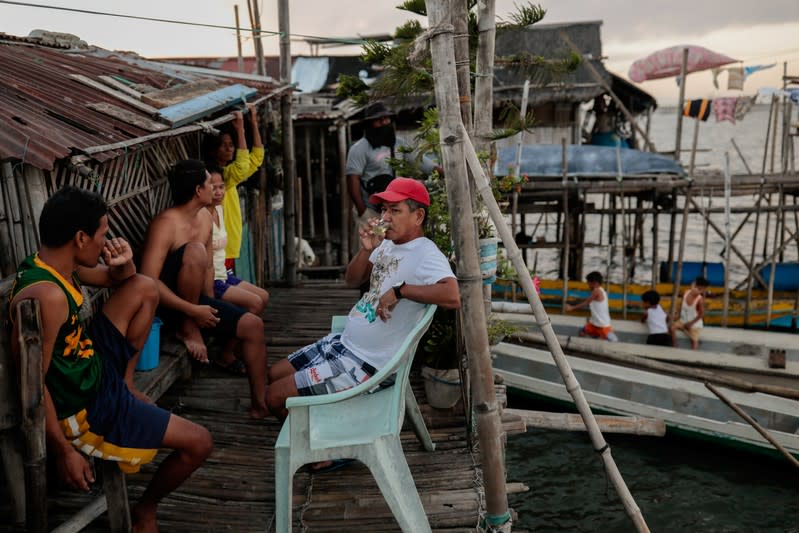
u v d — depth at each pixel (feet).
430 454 13.10
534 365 29.76
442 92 8.98
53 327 8.07
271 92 24.67
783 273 47.44
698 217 108.47
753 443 25.11
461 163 9.14
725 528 23.67
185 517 11.03
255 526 10.87
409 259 11.21
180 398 15.24
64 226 8.23
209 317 14.23
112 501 9.50
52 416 8.32
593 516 24.68
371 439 9.73
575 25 60.18
